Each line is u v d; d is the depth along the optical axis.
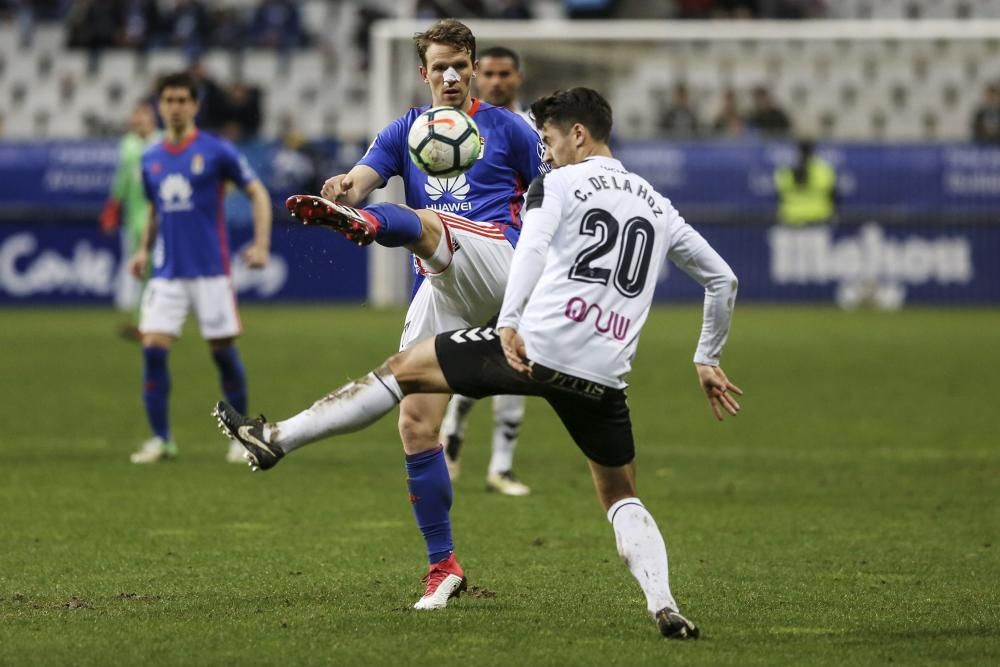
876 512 30.97
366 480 35.22
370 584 23.03
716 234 95.44
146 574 23.73
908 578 23.75
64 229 94.50
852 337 73.75
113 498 31.92
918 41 102.56
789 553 26.22
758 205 95.06
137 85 110.94
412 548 26.44
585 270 18.75
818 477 36.03
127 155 63.41
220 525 28.78
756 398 52.41
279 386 53.38
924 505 31.86
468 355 19.27
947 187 94.38
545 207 18.62
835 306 94.94
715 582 23.41
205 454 39.31
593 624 19.94
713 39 99.25
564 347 18.56
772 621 20.30
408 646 18.47
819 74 103.06
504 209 23.28
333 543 26.91
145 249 39.50
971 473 36.50
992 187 94.12
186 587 22.67
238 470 36.50
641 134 99.00
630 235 18.97
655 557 18.98
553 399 19.02
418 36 22.83
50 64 112.38
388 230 20.44
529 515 30.39
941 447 41.19
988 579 23.67
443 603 21.11
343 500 32.12
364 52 109.75
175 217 38.06
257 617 20.28
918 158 94.56
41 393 52.34
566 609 21.05
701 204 95.25
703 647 18.48
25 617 20.22
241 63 110.62
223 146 38.34
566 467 37.94
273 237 95.25
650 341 71.94
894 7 111.56
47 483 33.88
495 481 33.88
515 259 18.52
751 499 32.78
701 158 95.12
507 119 23.39
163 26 112.19
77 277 94.75
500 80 34.00
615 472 19.42
